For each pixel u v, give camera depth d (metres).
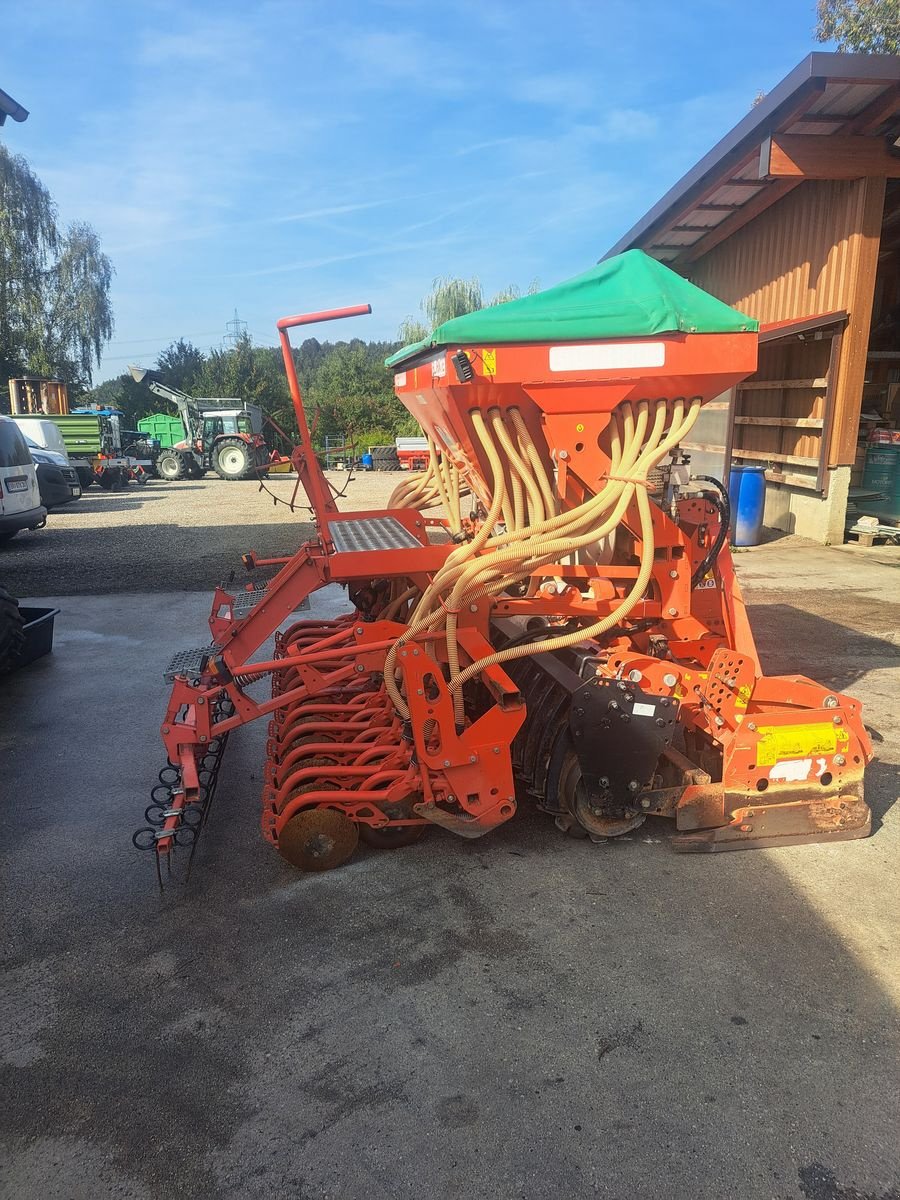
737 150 9.50
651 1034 2.34
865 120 8.70
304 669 3.41
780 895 3.01
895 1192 1.86
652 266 3.39
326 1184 1.91
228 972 2.66
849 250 9.50
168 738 3.22
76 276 38.53
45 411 22.81
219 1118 2.10
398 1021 2.42
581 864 3.24
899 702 4.93
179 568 9.75
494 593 3.32
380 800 3.17
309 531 12.66
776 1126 2.04
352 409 34.44
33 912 3.01
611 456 3.39
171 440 25.80
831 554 9.66
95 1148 2.02
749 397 12.32
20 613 6.30
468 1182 1.90
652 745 3.14
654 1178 1.90
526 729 3.62
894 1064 2.23
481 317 3.13
